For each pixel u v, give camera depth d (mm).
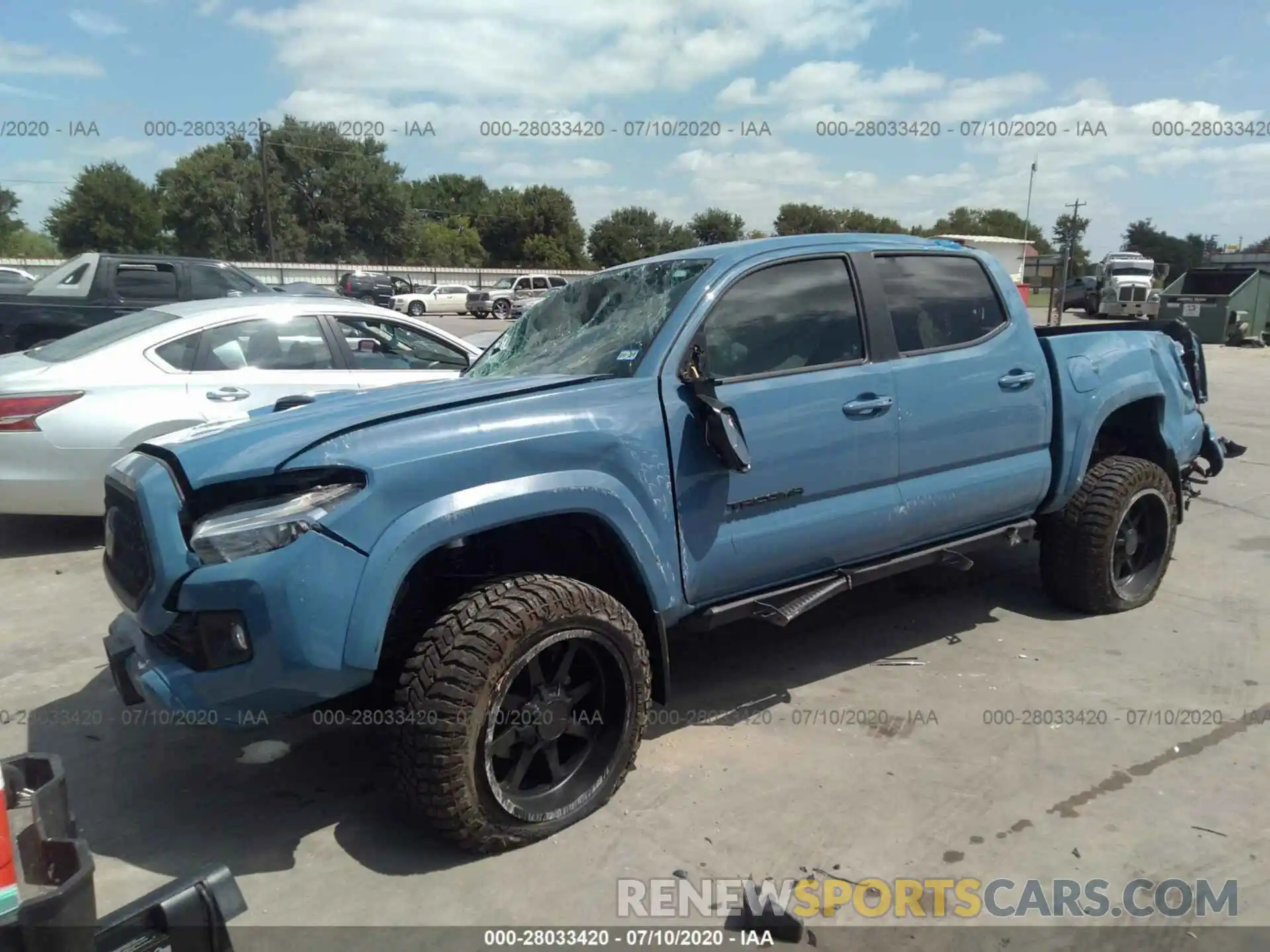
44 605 5238
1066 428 4473
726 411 3236
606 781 3133
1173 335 5539
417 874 2861
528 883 2809
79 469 5793
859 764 3457
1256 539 6332
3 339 8422
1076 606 4867
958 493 4062
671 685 4164
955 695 4004
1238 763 3434
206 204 51969
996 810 3148
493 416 2957
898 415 3805
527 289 40562
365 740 3725
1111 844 2955
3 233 62844
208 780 3438
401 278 44094
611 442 3094
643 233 63000
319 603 2623
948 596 5203
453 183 87188
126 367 5949
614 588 3377
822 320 3742
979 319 4234
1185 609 4984
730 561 3434
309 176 57469
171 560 2721
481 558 3326
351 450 2742
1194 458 5422
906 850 2943
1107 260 35500
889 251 4004
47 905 1830
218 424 3320
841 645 4562
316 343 6539
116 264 9320
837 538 3703
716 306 3498
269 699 2695
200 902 2154
